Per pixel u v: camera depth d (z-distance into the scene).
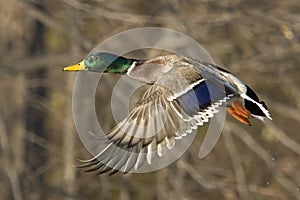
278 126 17.66
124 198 16.75
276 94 17.53
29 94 18.48
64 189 17.31
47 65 18.00
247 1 16.19
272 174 16.92
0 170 17.88
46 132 18.72
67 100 17.73
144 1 16.58
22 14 19.16
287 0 16.27
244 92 8.72
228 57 16.77
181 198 16.27
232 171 16.58
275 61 16.66
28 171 17.92
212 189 16.41
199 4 16.17
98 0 16.17
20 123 18.48
